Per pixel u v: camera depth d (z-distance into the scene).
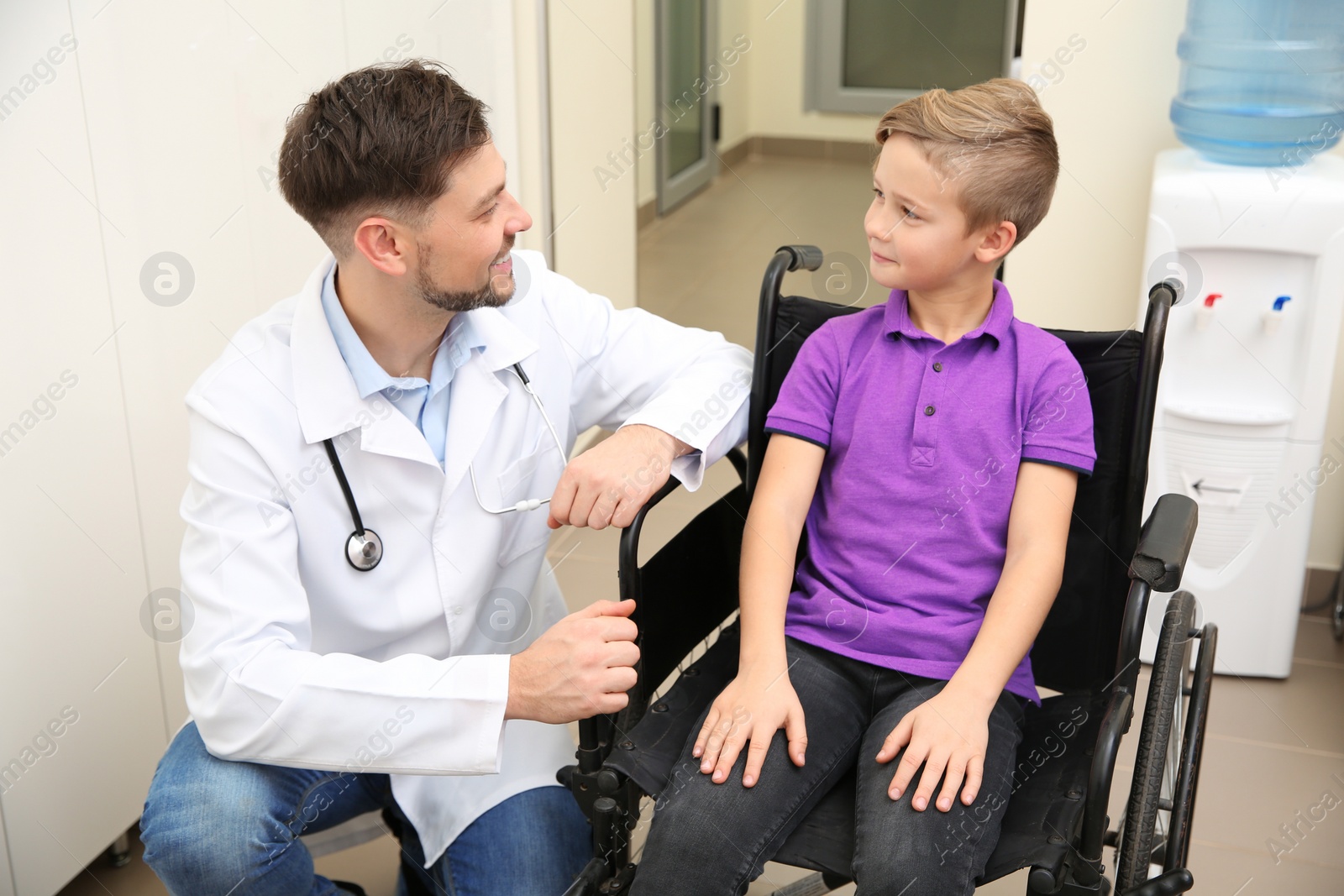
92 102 1.45
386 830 1.72
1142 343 1.23
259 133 1.74
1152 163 2.16
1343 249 1.88
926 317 1.27
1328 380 1.96
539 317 1.39
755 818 1.10
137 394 1.58
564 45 2.62
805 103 5.72
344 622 1.31
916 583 1.23
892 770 1.12
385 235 1.16
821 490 1.33
